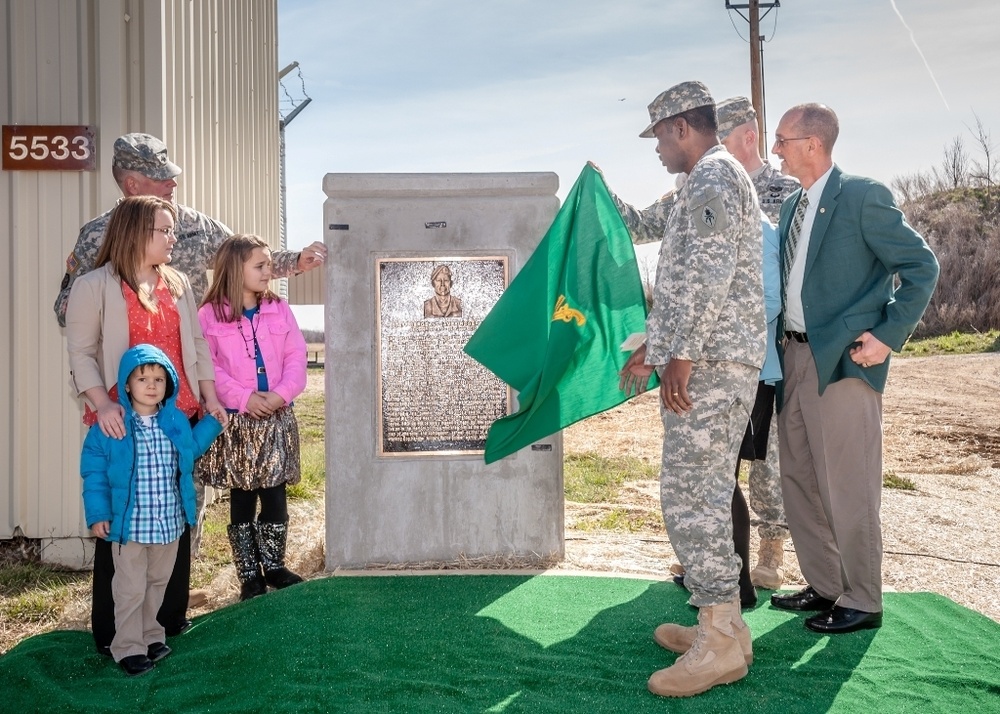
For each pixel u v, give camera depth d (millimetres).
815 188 3738
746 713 2873
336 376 4625
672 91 3316
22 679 3250
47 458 5082
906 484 7137
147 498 3338
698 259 2973
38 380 5086
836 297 3562
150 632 3510
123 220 3521
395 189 4594
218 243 4516
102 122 5074
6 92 5039
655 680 3000
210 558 5180
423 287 4629
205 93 6961
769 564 4328
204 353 3855
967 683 3057
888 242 3461
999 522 5824
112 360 3494
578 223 4195
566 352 4105
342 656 3311
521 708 2910
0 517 5086
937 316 21953
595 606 3879
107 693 3146
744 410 3178
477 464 4656
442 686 3057
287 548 5395
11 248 5074
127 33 5172
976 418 10742
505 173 4621
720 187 3002
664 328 3160
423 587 4164
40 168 5031
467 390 4641
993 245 21703
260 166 9719
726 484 3143
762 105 19922
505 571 4449
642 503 6609
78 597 4527
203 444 3604
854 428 3529
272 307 4379
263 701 2979
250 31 9125
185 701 3033
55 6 5055
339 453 4625
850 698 2963
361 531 4621
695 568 3086
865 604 3586
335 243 4625
